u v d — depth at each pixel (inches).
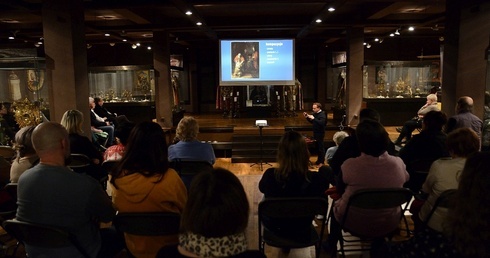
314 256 129.6
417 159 134.6
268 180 106.7
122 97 457.1
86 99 245.1
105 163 151.7
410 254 53.6
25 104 228.5
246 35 506.9
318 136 313.4
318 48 604.4
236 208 45.7
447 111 237.3
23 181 80.8
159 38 385.1
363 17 367.9
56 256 81.5
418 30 492.1
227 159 353.7
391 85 458.3
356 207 102.0
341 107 446.0
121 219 83.2
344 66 497.7
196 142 146.5
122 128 120.6
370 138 101.2
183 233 47.9
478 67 217.3
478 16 214.7
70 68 230.4
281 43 444.1
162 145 86.0
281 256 129.9
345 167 105.0
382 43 607.2
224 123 420.2
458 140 97.1
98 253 89.1
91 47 611.8
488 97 193.0
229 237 46.0
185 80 607.5
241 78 446.9
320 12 304.2
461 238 46.8
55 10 227.0
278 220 104.5
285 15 379.6
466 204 47.2
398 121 436.5
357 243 137.3
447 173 96.2
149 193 83.3
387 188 98.3
